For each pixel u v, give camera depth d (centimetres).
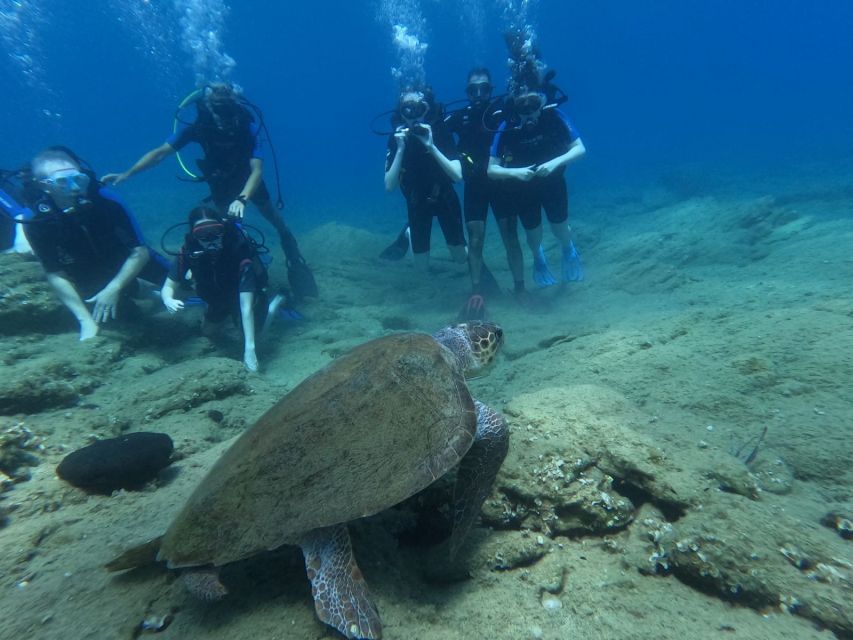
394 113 784
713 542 219
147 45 7850
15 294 591
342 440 220
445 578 240
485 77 816
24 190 670
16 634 212
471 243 780
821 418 313
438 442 227
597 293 796
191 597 223
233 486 213
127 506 304
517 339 623
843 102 5206
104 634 207
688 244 918
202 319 766
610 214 1673
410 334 278
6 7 6372
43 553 264
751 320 463
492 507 266
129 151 6638
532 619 212
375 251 1221
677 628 200
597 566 239
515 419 316
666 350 454
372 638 194
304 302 896
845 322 408
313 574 208
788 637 191
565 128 739
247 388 523
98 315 609
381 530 259
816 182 1559
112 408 453
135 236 664
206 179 828
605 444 276
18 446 346
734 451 298
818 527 232
